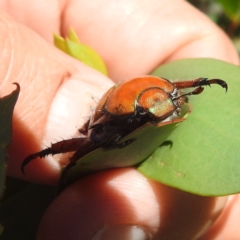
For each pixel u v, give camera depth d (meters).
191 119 0.06
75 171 0.06
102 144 0.05
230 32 0.12
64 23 0.11
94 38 0.11
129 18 0.11
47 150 0.06
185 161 0.06
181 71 0.07
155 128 0.05
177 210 0.07
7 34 0.07
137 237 0.07
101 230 0.07
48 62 0.07
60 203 0.07
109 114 0.06
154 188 0.07
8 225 0.07
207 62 0.07
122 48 0.11
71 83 0.07
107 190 0.07
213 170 0.05
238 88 0.06
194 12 0.11
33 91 0.07
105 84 0.08
